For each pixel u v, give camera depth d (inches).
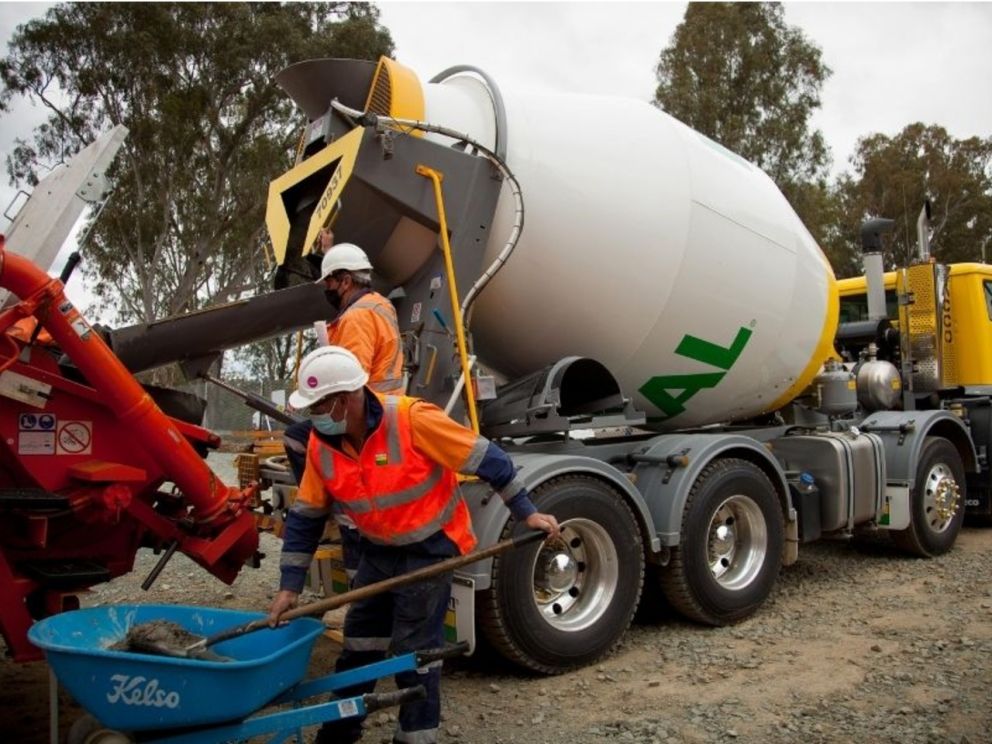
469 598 164.9
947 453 291.0
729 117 1096.2
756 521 222.4
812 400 281.1
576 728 152.9
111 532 164.9
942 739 140.3
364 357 165.2
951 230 1349.7
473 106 207.2
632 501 194.5
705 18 1124.5
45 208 162.2
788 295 243.0
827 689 166.2
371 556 131.7
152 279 949.2
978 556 286.4
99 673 106.8
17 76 897.5
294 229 207.3
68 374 158.1
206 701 110.9
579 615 185.9
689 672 180.2
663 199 212.7
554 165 203.8
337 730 132.4
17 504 140.0
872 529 272.2
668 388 233.8
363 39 941.8
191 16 898.7
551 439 209.0
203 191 962.7
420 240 195.9
